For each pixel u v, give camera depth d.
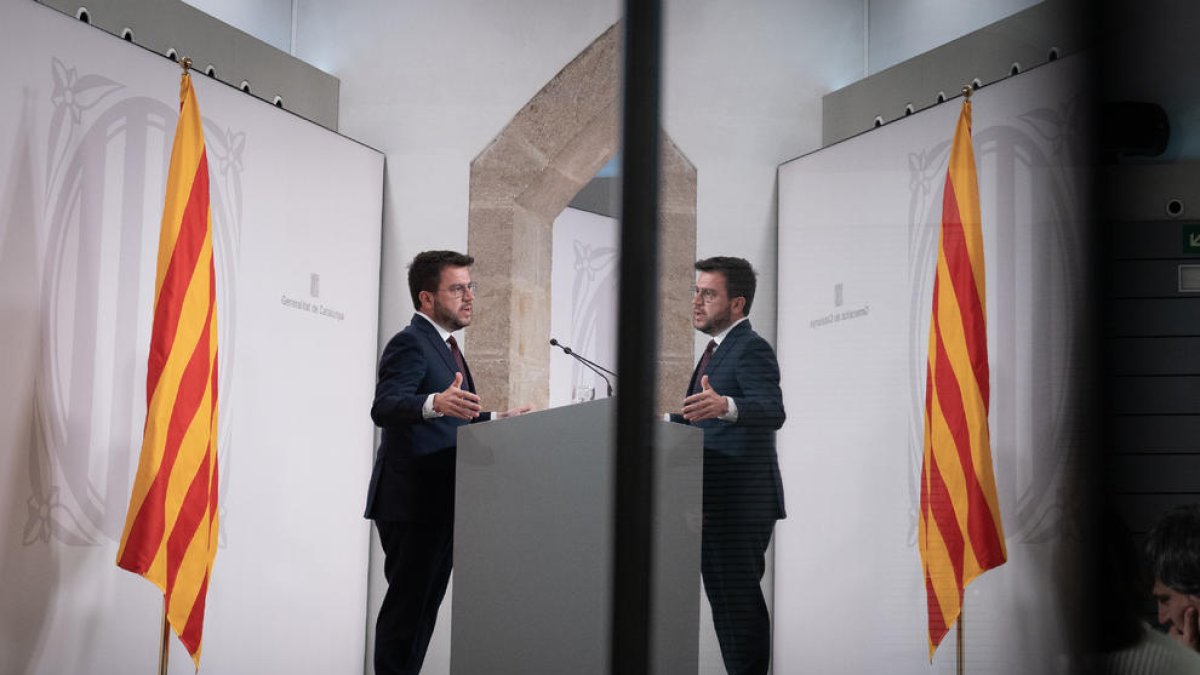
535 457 3.20
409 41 6.50
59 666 4.49
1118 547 1.33
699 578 2.76
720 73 5.65
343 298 6.03
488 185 6.41
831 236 5.36
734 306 3.60
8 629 4.31
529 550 3.17
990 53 5.20
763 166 5.67
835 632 4.87
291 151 5.79
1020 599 4.13
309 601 5.73
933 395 4.46
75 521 4.54
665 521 2.74
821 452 5.11
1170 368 2.10
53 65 4.51
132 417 4.75
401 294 6.29
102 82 4.72
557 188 6.58
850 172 5.39
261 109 5.64
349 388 6.02
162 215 4.57
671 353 3.69
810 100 5.89
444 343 6.08
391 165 6.42
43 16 4.48
